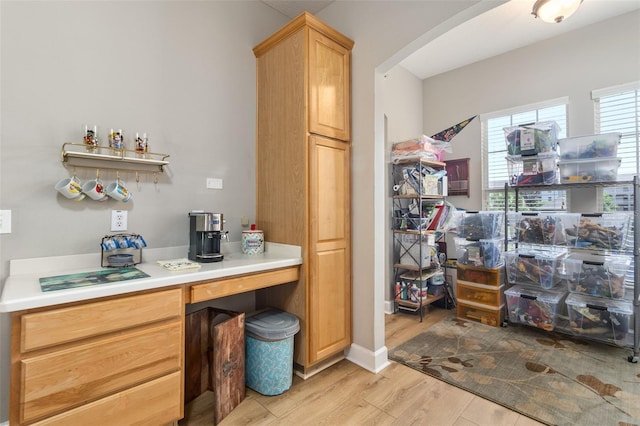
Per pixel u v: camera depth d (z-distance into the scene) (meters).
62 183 1.62
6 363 1.55
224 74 2.34
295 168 2.16
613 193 2.96
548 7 2.15
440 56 3.67
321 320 2.18
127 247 1.78
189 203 2.15
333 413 1.78
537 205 3.40
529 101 3.43
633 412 1.77
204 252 1.99
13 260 1.54
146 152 1.91
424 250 3.42
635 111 2.86
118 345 1.35
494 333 2.96
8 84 1.53
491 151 3.72
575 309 2.72
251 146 2.49
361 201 2.35
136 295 1.41
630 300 2.64
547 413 1.77
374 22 2.27
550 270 2.88
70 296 1.23
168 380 1.50
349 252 2.40
